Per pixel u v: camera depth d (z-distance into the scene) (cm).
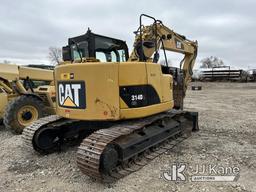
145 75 507
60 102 527
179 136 667
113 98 469
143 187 415
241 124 844
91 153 413
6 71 780
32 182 442
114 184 424
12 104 715
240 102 1473
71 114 500
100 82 467
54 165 509
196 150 582
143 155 524
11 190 417
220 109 1184
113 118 471
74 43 561
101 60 557
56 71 532
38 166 506
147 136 516
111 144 440
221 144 625
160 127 577
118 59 592
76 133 599
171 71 722
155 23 632
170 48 736
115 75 468
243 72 3647
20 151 588
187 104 1384
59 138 584
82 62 504
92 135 449
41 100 773
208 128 788
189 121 719
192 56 873
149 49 611
